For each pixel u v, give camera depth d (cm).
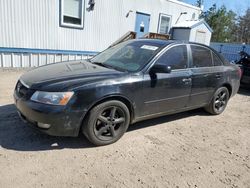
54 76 332
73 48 966
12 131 358
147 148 351
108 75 339
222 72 493
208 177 297
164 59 392
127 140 370
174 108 421
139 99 360
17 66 834
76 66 387
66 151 321
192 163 324
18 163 286
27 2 800
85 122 321
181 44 425
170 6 1333
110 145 349
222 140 405
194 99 452
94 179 271
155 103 384
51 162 294
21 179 259
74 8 920
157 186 270
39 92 301
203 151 360
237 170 320
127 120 358
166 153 343
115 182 270
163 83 383
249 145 397
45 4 841
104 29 1046
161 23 1321
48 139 346
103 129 338
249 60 818
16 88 347
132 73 356
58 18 888
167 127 436
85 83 312
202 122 479
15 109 439
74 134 320
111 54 434
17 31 802
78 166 292
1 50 782
